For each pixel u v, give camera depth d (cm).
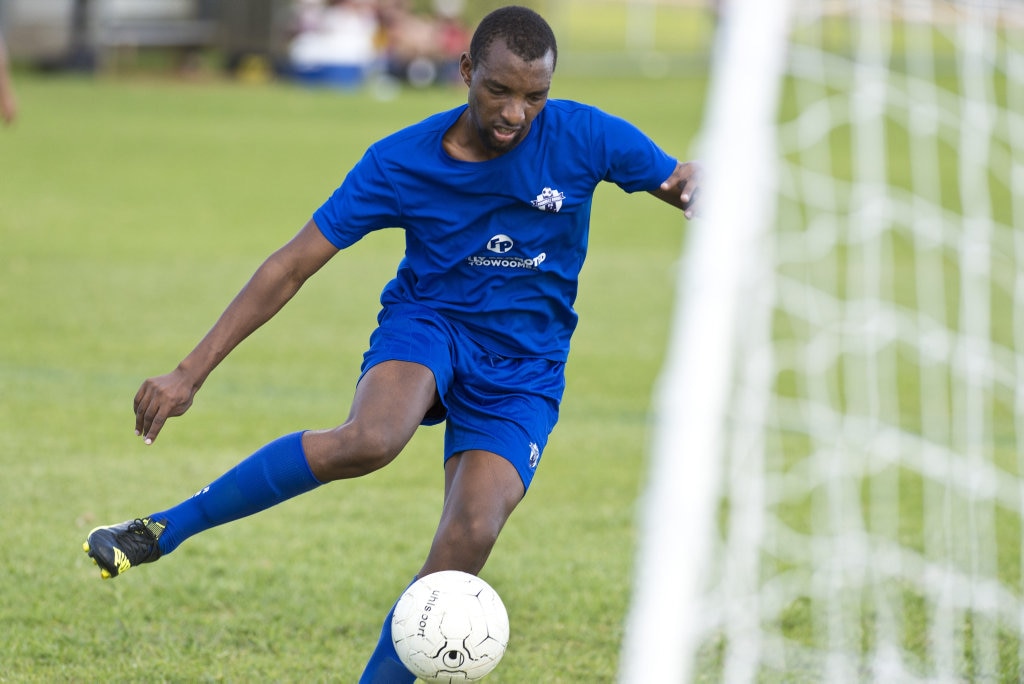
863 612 1569
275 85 10062
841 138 6544
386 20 10575
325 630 1479
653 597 803
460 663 1101
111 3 9856
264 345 3081
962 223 4944
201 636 1442
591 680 1367
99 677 1316
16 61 9712
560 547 1805
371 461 1139
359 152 6819
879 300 3694
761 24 901
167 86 9500
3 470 2008
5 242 4212
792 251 4288
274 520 1881
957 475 2222
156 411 1158
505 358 1278
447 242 1234
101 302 3406
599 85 9712
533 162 1207
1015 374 2998
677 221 5281
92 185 5494
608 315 3562
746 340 2147
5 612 1464
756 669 1395
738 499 1838
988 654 1462
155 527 1184
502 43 1116
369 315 3450
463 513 1157
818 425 2522
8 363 2728
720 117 891
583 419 2566
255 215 4997
